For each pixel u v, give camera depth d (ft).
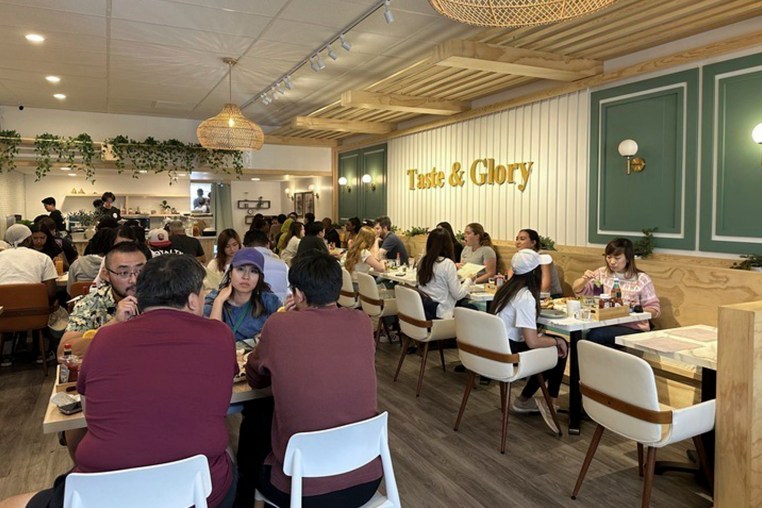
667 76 15.66
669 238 15.80
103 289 9.07
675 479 9.66
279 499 6.23
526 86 21.09
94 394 5.00
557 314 11.63
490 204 23.29
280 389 6.07
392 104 22.40
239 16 15.28
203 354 5.32
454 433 11.69
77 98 26.05
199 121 32.27
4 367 16.19
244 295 9.28
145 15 15.17
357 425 5.91
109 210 29.37
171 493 4.90
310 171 36.42
